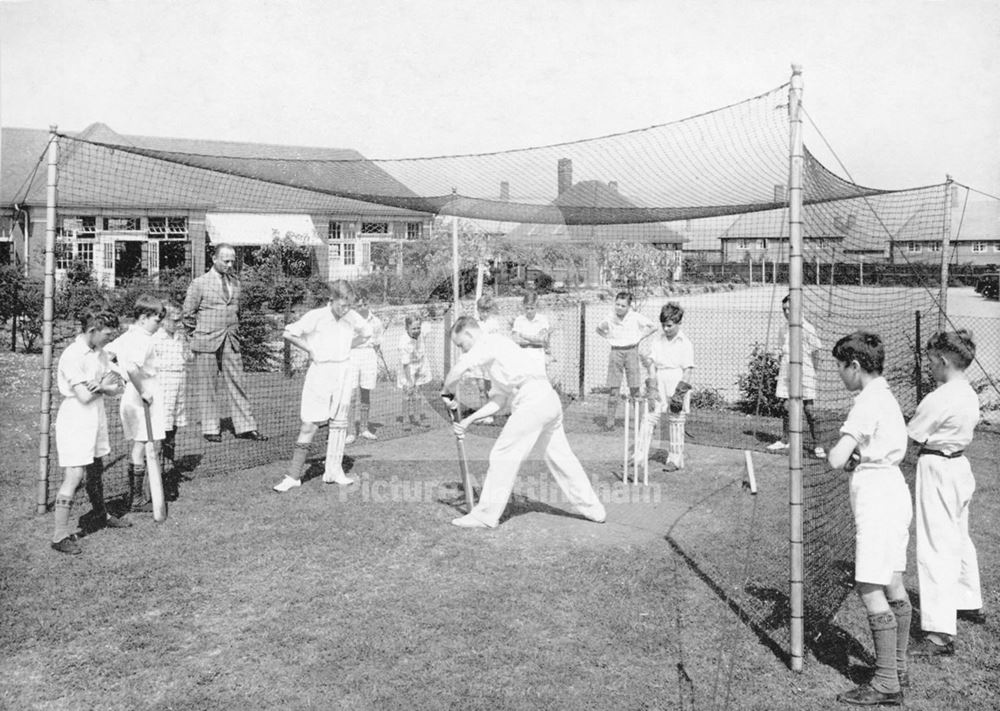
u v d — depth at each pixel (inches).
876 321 457.7
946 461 174.1
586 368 618.2
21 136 1026.1
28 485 289.3
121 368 250.1
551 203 398.6
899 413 163.9
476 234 872.3
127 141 1166.3
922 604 172.9
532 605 190.4
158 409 260.7
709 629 179.2
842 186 318.0
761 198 372.5
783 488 298.2
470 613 185.5
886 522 155.8
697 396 503.2
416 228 1002.7
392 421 447.2
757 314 822.5
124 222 1021.8
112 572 210.1
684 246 924.6
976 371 525.0
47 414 260.7
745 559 221.8
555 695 150.7
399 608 188.4
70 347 229.8
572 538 241.3
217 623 180.7
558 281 1035.3
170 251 1029.2
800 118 165.5
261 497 283.7
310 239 1015.0
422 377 434.3
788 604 191.8
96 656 165.5
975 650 173.5
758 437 402.0
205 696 150.6
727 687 154.3
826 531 242.8
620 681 156.3
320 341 295.9
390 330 641.0
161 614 185.3
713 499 283.0
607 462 345.4
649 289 936.9
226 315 377.4
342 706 147.1
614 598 194.9
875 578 152.4
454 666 161.0
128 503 273.1
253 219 1026.7
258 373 594.9
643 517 263.0
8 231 998.4
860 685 152.6
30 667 161.2
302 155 1295.5
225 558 221.6
